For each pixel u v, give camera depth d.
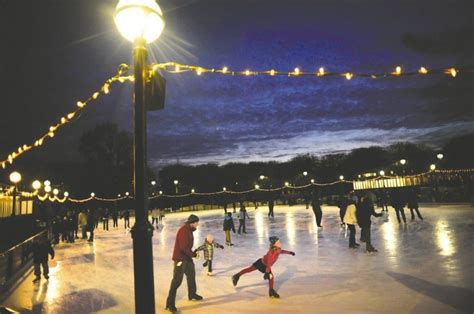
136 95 3.97
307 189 58.06
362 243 12.88
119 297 7.80
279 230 19.56
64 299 7.89
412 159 71.62
